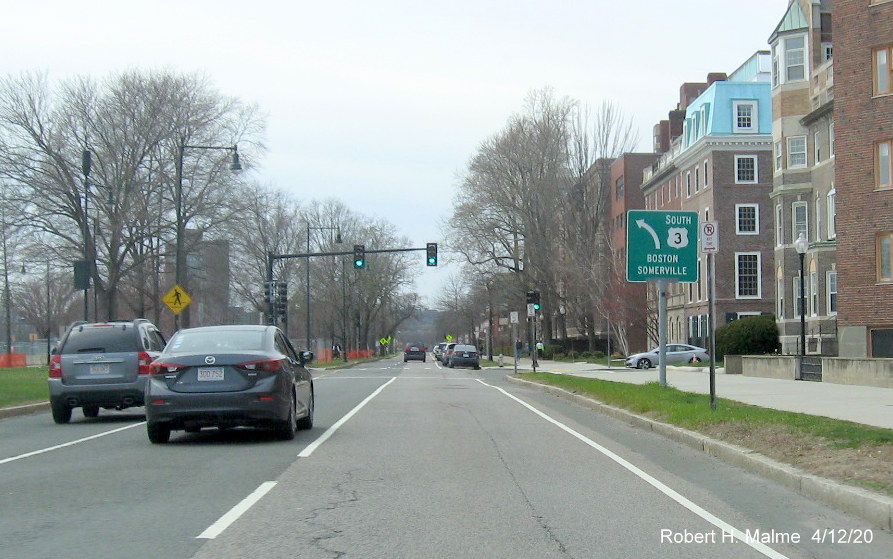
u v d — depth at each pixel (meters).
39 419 19.55
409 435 15.23
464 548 7.25
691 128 64.19
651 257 21.42
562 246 64.31
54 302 92.62
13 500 9.30
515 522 8.24
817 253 41.50
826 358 27.09
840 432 12.14
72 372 17.92
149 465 11.73
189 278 60.38
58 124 48.78
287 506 8.96
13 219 47.56
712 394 16.22
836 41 35.12
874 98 34.12
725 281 59.09
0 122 47.97
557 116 63.50
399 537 7.63
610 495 9.63
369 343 130.88
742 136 59.03
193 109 50.78
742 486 10.22
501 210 64.12
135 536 7.66
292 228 85.56
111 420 19.30
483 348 108.69
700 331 61.62
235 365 13.58
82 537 7.62
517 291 67.25
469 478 10.70
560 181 63.38
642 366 48.94
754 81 64.38
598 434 15.62
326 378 41.16
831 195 41.53
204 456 12.59
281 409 13.81
